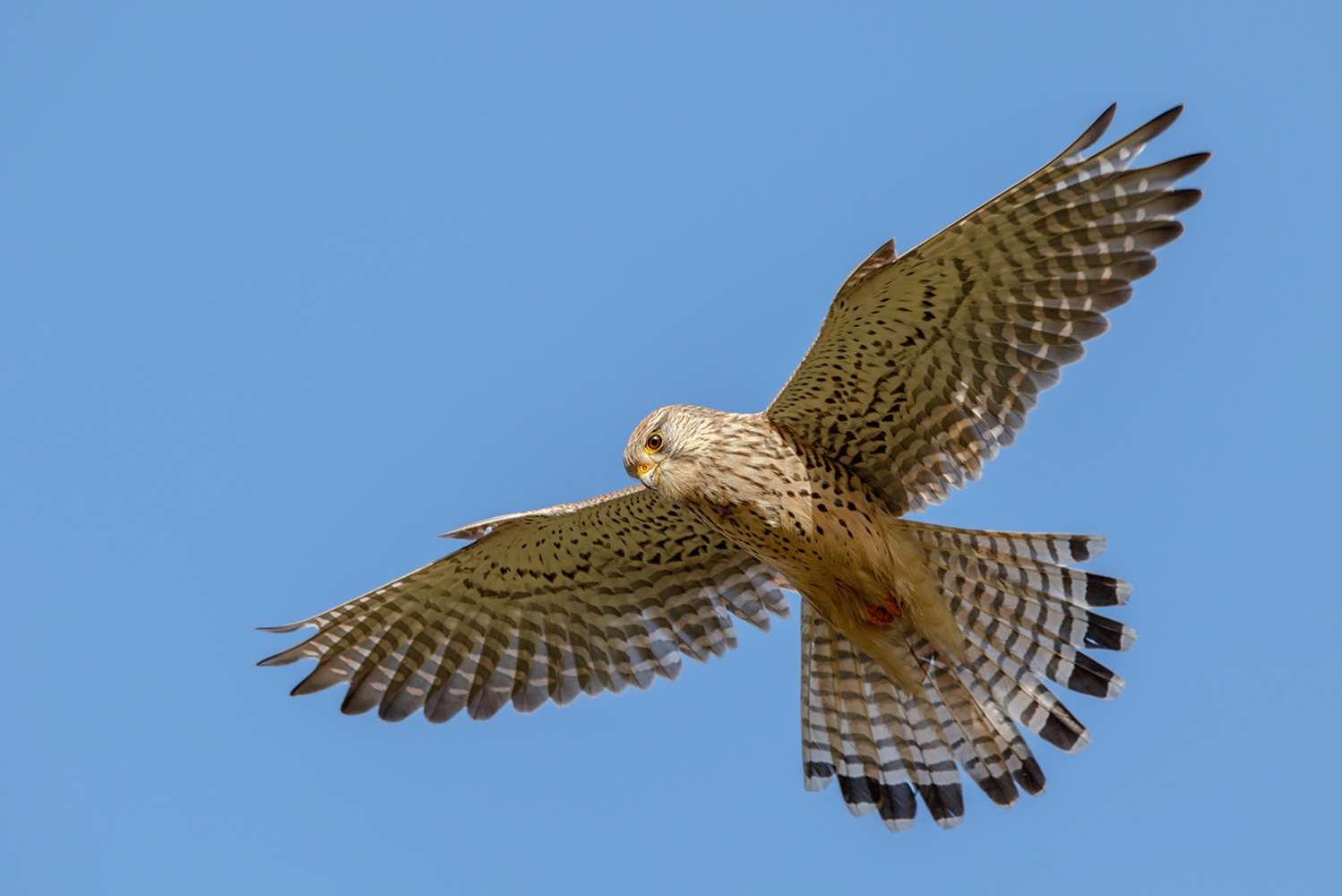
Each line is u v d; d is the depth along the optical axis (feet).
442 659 48.03
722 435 43.16
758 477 42.91
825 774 46.68
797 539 43.24
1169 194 37.06
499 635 48.32
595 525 46.34
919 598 43.14
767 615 47.85
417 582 46.19
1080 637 42.55
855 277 38.32
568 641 48.73
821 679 46.60
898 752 45.88
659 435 44.06
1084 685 42.65
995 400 41.04
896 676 44.98
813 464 43.37
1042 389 40.22
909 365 41.09
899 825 45.52
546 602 48.16
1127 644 42.19
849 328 40.14
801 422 43.29
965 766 45.06
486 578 47.19
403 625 47.24
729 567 47.85
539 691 48.78
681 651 48.62
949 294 39.14
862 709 46.21
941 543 42.55
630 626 48.70
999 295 39.17
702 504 43.75
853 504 43.24
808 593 44.75
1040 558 41.96
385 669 47.65
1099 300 38.65
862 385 41.81
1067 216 37.50
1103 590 42.01
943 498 42.91
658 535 46.96
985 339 40.11
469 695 48.42
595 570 47.73
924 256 37.93
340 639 46.80
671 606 48.47
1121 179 36.88
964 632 43.52
